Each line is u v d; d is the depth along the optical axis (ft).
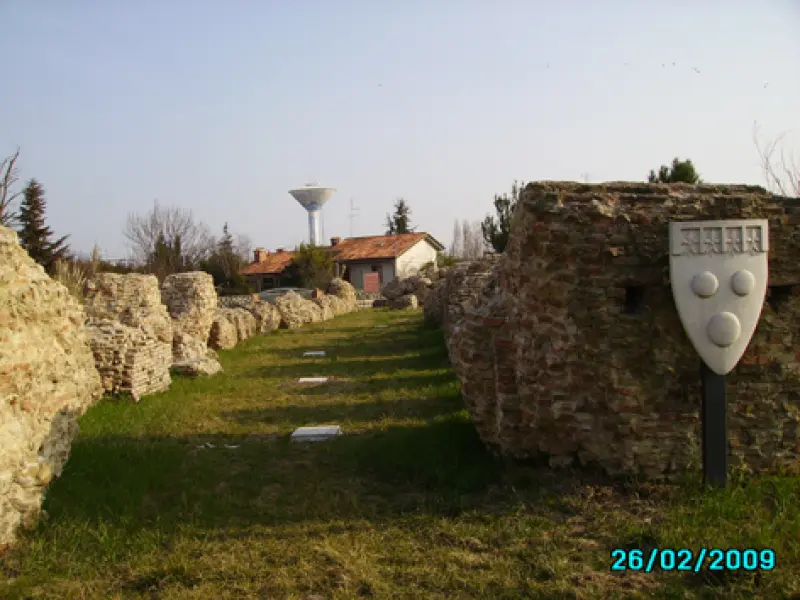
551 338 18.93
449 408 30.89
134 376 33.88
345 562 14.52
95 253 86.48
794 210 18.60
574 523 16.31
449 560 14.64
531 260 19.30
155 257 131.44
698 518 15.79
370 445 24.49
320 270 152.05
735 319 16.52
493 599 12.91
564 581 13.39
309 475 21.66
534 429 19.95
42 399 19.01
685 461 18.30
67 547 15.61
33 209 114.21
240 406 33.86
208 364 45.42
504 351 20.81
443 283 66.54
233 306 83.56
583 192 18.90
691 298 16.62
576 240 18.34
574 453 19.27
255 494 19.76
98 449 22.99
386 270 169.07
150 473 20.93
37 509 16.72
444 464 21.39
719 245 16.56
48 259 109.50
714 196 18.51
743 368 18.58
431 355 50.44
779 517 15.58
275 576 14.12
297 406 33.63
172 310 56.18
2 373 16.30
